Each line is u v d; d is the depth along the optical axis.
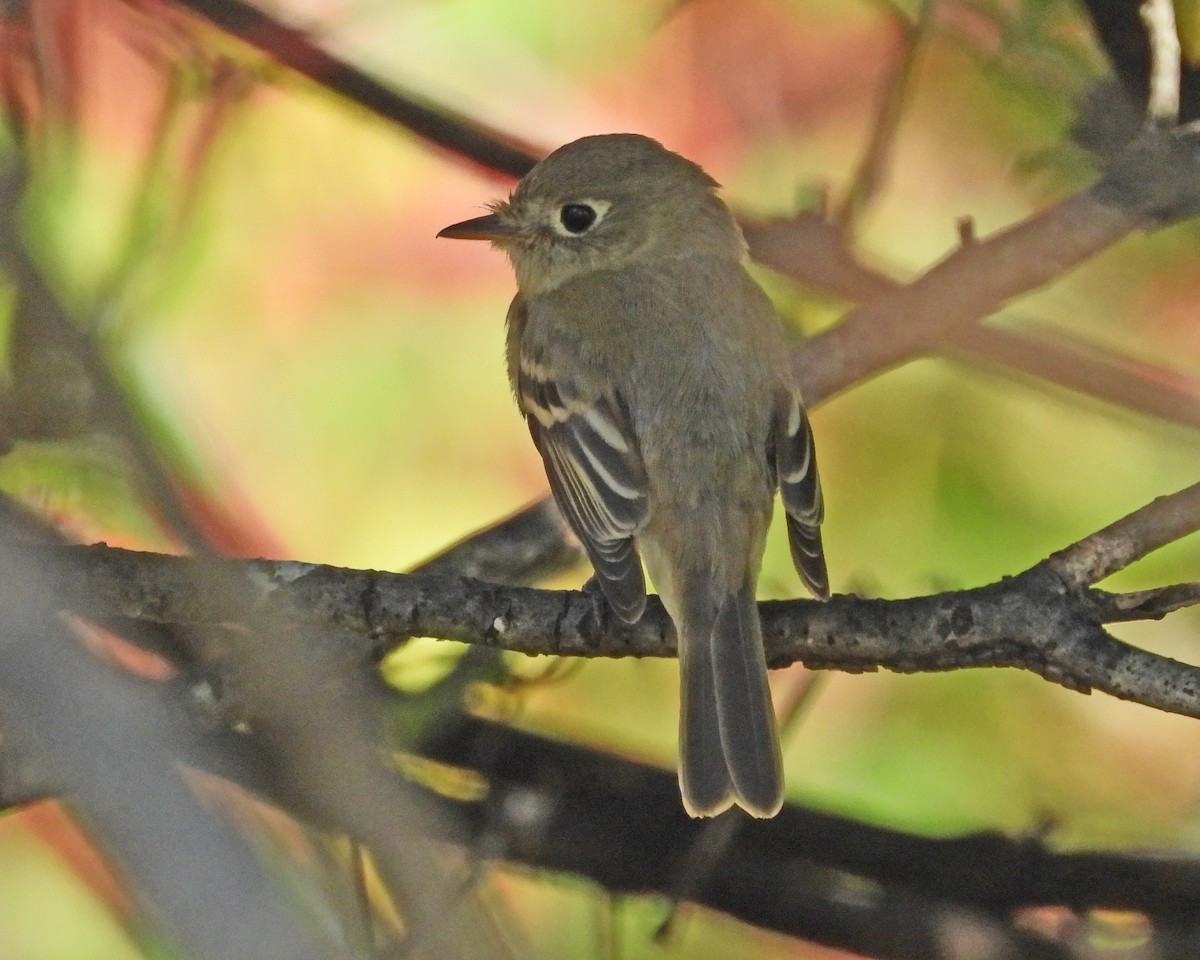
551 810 8.60
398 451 10.42
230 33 8.73
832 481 9.49
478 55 10.45
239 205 10.44
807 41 10.49
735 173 10.48
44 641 4.31
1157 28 7.11
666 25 10.45
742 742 7.54
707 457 8.34
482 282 10.70
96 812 4.00
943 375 9.45
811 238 8.05
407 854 4.09
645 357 8.76
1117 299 9.34
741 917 8.77
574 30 10.55
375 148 10.58
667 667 9.82
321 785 4.08
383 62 10.13
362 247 10.59
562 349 8.95
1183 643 9.43
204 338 10.13
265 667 4.03
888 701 9.29
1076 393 7.88
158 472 3.83
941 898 8.69
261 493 10.21
